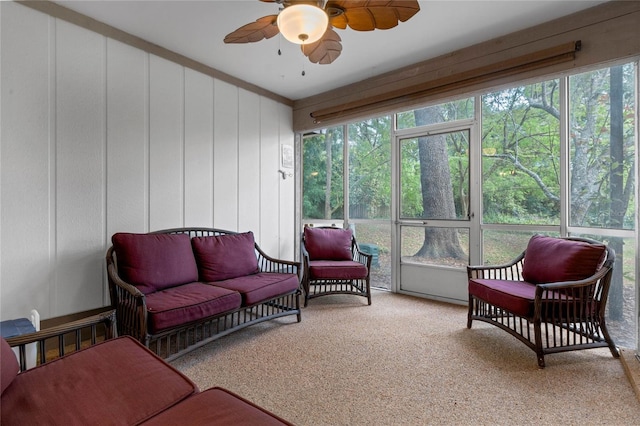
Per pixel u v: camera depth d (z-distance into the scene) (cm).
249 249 309
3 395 106
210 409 101
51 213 229
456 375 197
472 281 266
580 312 211
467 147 335
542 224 288
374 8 169
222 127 346
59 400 103
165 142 296
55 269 231
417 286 373
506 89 287
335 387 185
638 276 223
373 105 363
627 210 243
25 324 196
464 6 237
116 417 96
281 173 419
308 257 347
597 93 257
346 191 426
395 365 210
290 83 379
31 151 220
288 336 258
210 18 249
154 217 289
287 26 163
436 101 321
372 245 409
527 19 255
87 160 247
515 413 161
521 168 300
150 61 285
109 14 243
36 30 221
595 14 240
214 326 281
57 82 231
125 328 205
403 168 382
